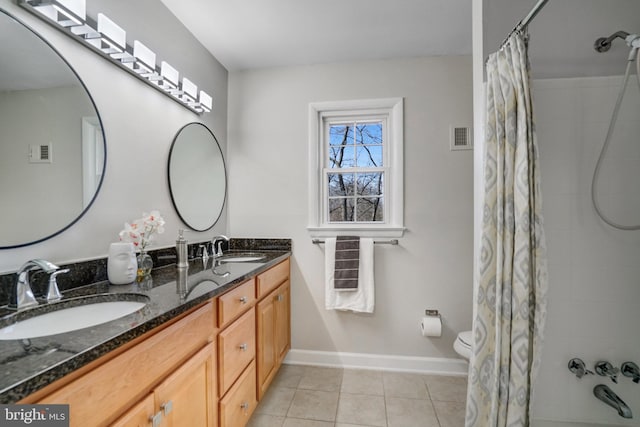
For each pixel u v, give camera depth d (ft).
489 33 4.66
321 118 7.89
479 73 4.79
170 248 5.40
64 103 3.55
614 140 4.58
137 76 4.77
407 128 7.36
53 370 1.74
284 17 5.86
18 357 1.87
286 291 7.31
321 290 7.63
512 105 3.90
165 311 2.80
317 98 7.68
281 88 7.82
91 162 3.92
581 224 4.62
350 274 7.13
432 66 7.30
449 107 7.25
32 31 3.19
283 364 7.61
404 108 7.38
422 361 7.24
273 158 7.85
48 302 3.02
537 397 4.65
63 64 3.54
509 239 3.86
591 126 4.62
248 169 7.93
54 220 3.43
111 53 4.11
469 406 4.11
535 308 3.75
